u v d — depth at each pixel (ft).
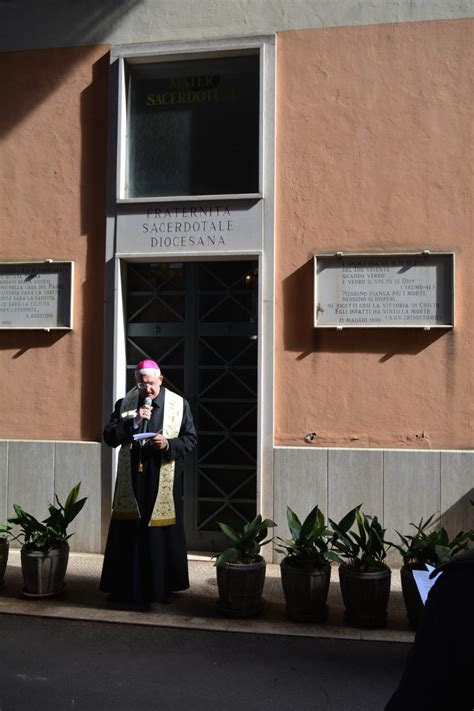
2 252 23.22
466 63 21.01
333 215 21.53
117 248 22.30
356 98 21.50
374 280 21.16
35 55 23.24
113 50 22.54
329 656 14.06
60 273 22.81
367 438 21.11
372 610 15.46
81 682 12.76
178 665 13.57
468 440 20.65
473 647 4.00
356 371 21.24
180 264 23.02
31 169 23.15
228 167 22.54
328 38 21.66
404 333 21.03
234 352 22.65
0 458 22.63
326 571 15.88
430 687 4.06
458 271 20.88
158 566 16.56
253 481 22.24
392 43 21.34
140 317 23.26
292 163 21.76
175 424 17.20
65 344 22.71
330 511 20.95
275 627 15.52
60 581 17.62
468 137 20.97
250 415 22.40
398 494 20.70
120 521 16.92
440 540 15.80
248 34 21.99
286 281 21.68
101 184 22.74
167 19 22.48
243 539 16.57
